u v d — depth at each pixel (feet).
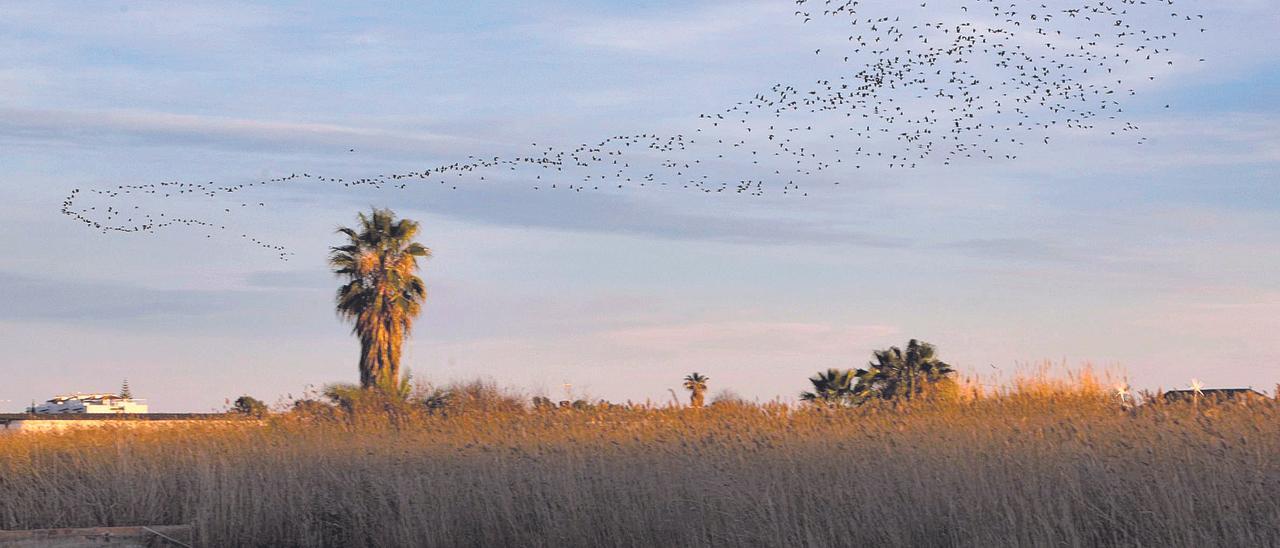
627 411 63.16
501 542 49.44
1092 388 59.88
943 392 61.16
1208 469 39.27
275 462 59.41
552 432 60.29
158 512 57.16
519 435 59.93
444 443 60.03
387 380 100.63
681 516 46.47
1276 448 41.14
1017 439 44.86
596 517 47.83
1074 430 44.86
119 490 57.93
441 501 50.55
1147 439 42.57
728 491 45.37
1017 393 60.64
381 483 53.67
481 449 56.34
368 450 59.62
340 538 52.75
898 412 58.34
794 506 43.27
